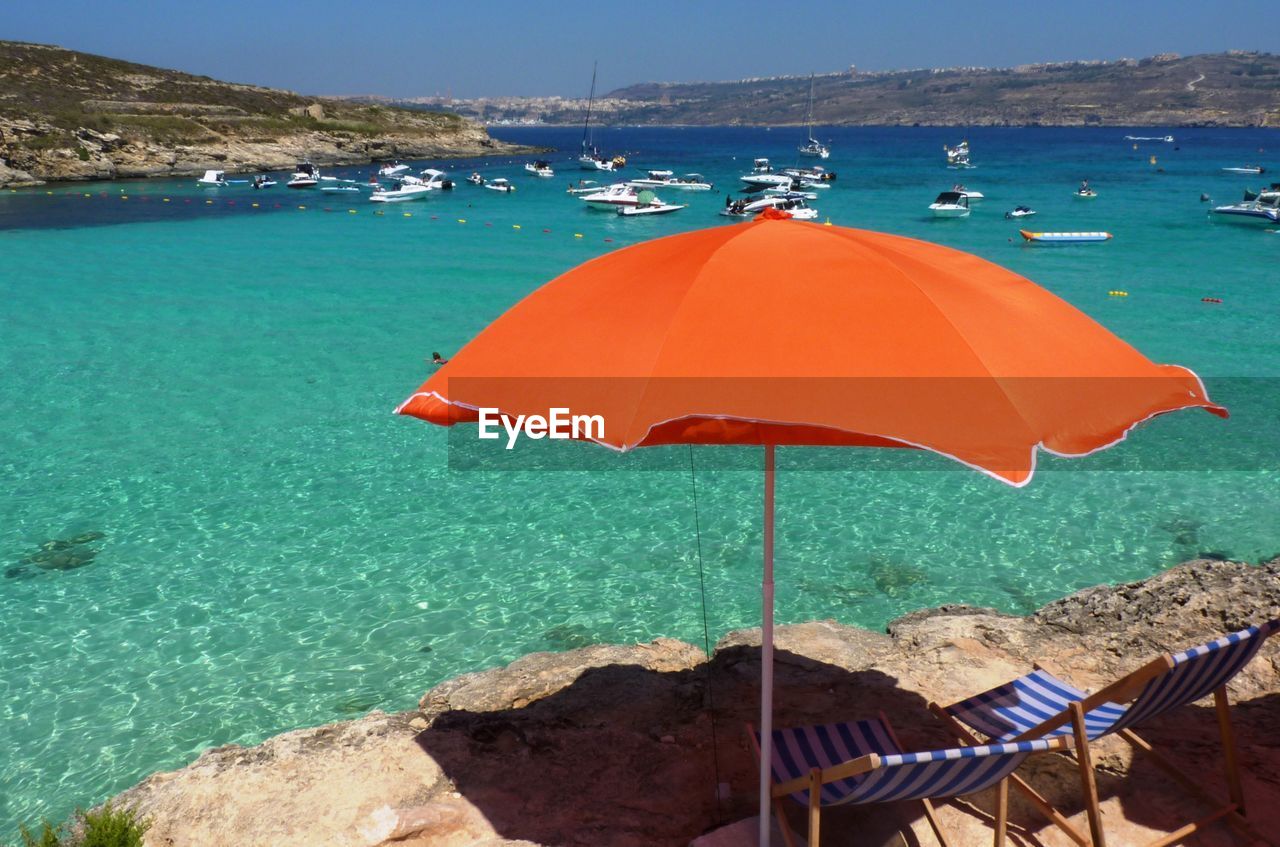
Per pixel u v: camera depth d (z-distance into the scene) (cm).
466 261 3697
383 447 1541
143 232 4338
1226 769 467
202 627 987
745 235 446
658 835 498
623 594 1054
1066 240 4056
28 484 1368
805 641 763
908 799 404
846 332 371
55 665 916
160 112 8800
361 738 617
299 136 9331
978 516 1244
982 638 747
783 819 450
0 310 2591
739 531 1213
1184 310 2639
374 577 1095
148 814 548
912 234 4397
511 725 625
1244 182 7519
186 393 1834
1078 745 421
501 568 1116
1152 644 705
